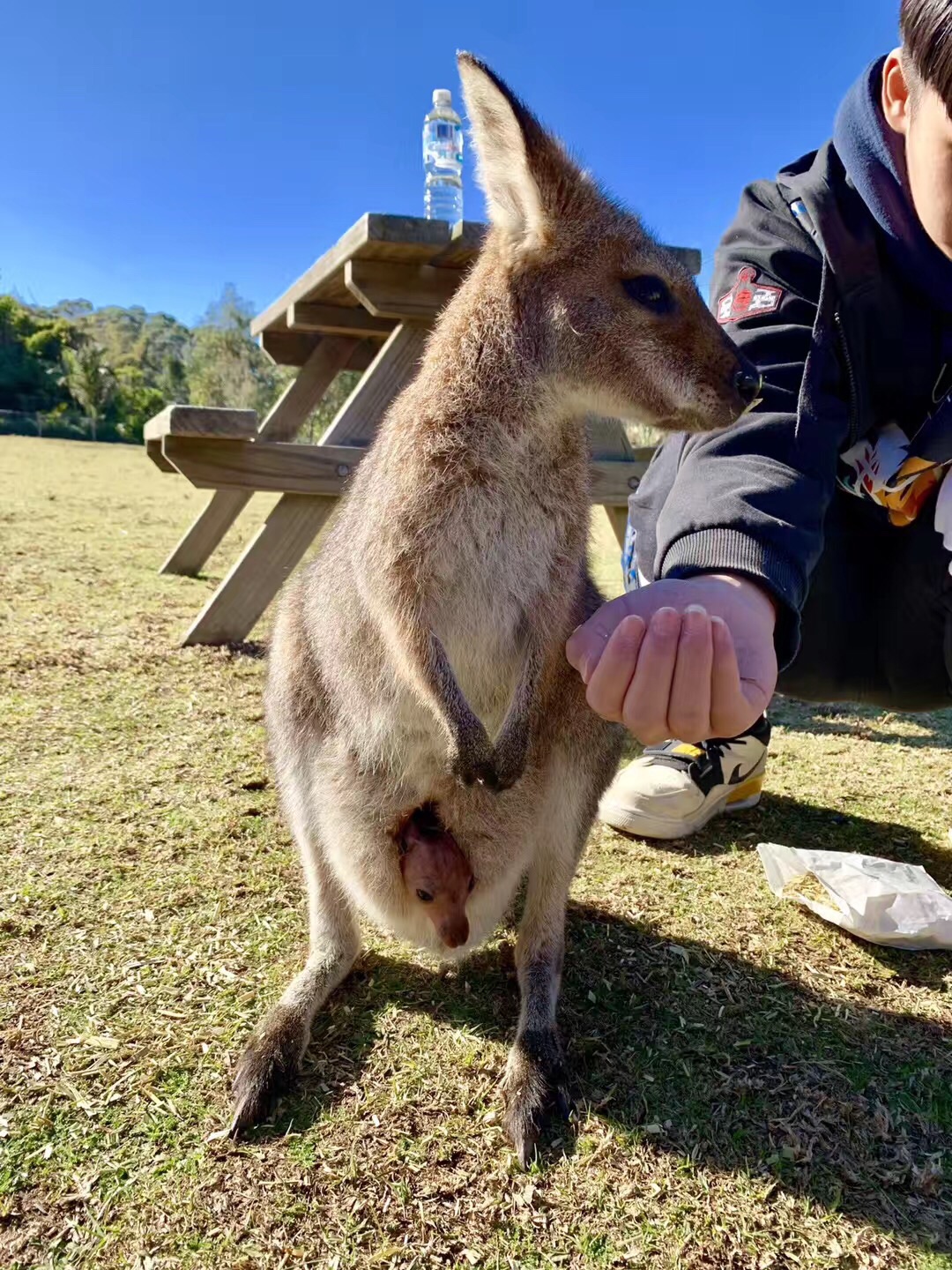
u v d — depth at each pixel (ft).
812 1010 2.33
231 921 2.59
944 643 3.06
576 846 2.49
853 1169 1.87
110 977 2.32
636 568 3.50
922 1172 1.86
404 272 4.69
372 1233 1.70
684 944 2.59
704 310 2.59
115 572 7.50
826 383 2.60
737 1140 1.92
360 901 2.49
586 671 1.89
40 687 4.42
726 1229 1.74
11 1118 1.90
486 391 2.45
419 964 2.55
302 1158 1.84
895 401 2.81
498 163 2.57
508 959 2.60
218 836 3.05
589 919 2.71
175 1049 2.10
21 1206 1.72
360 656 2.52
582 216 2.54
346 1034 2.22
